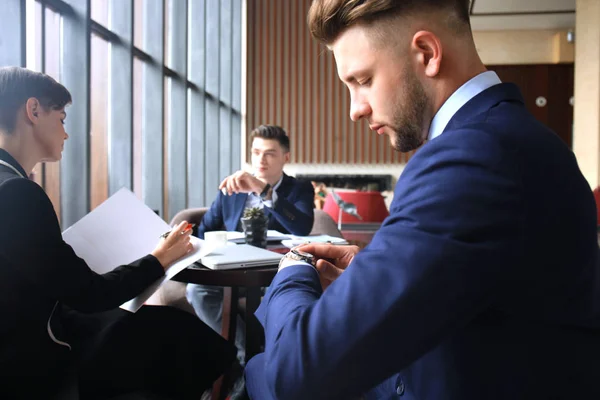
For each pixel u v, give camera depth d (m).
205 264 1.42
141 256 1.39
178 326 1.46
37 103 1.20
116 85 3.16
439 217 0.51
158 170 3.91
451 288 0.50
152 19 3.87
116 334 1.38
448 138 0.55
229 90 6.40
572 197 0.55
